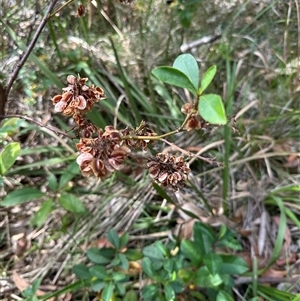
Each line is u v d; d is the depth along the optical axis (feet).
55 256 1.37
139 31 1.84
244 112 1.65
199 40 1.83
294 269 1.32
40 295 1.27
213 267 1.08
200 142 1.60
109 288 1.09
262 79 1.78
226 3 1.91
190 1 1.37
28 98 1.65
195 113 0.68
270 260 1.28
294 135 1.60
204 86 0.65
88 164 0.64
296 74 1.70
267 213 1.44
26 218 1.48
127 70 1.77
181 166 0.72
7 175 1.48
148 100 1.72
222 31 1.87
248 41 1.85
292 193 1.48
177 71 0.64
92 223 1.43
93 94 0.70
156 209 1.46
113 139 0.65
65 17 1.77
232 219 1.43
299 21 1.68
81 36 1.79
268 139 1.59
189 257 1.14
